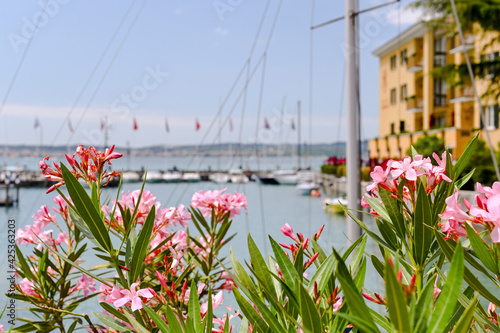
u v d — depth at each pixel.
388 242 1.26
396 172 1.18
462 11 16.77
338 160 33.28
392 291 0.61
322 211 23.33
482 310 1.21
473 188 11.90
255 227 17.55
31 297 1.78
